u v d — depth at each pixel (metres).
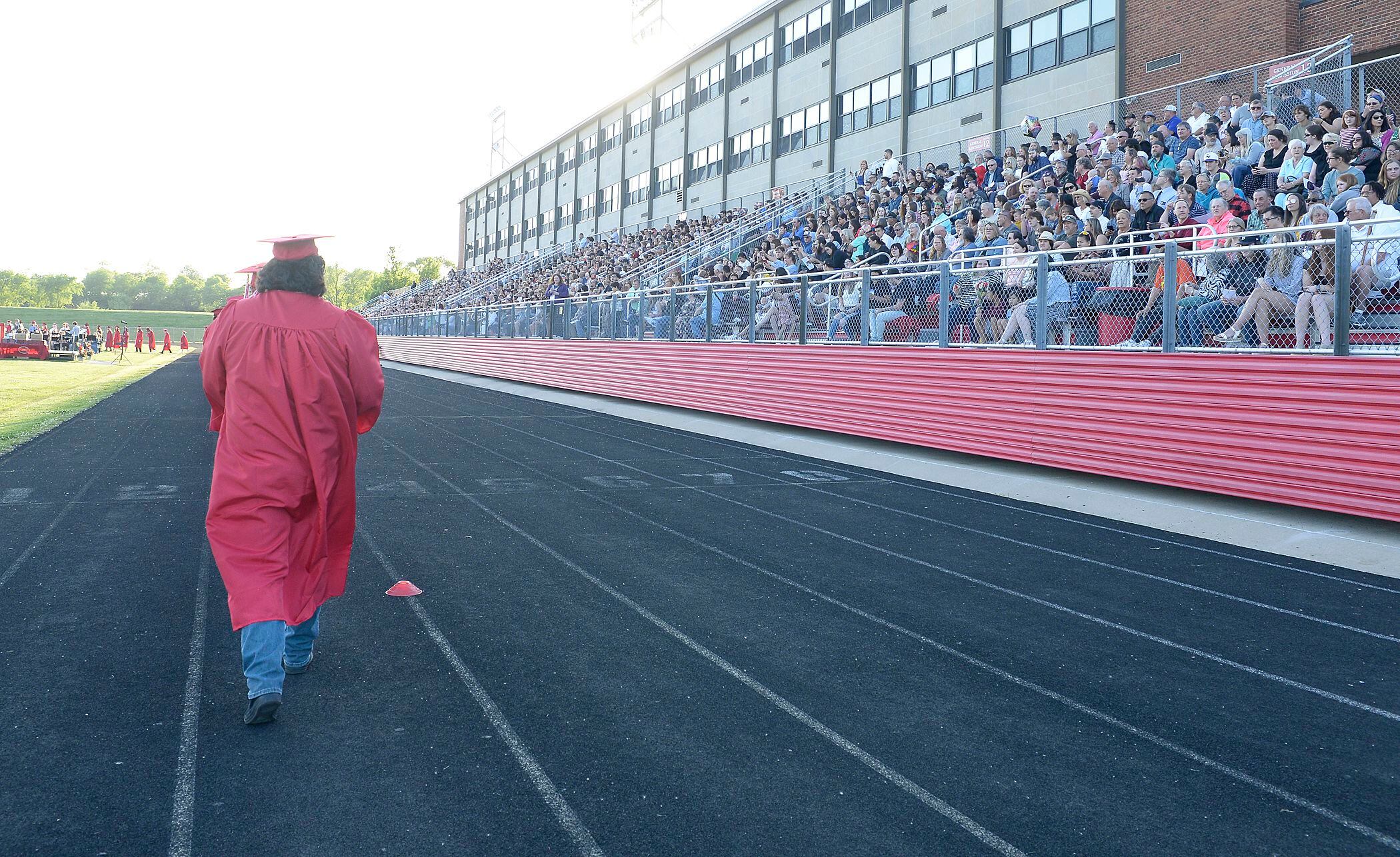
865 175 25.33
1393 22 16.75
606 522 8.02
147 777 3.40
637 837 3.04
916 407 12.62
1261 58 18.58
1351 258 7.91
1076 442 10.30
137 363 42.88
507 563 6.58
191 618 5.23
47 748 3.61
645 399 20.09
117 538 7.16
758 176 35.84
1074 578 6.39
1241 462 8.66
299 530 3.98
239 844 2.96
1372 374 7.65
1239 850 3.02
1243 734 3.92
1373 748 3.79
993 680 4.50
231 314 3.85
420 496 9.11
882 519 8.33
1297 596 6.01
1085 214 12.51
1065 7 22.91
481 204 73.69
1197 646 5.04
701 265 25.45
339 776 3.43
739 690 4.33
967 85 25.92
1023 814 3.23
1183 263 9.27
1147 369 9.49
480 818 3.15
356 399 4.11
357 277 173.38
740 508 8.74
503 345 29.66
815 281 14.88
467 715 4.00
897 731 3.90
